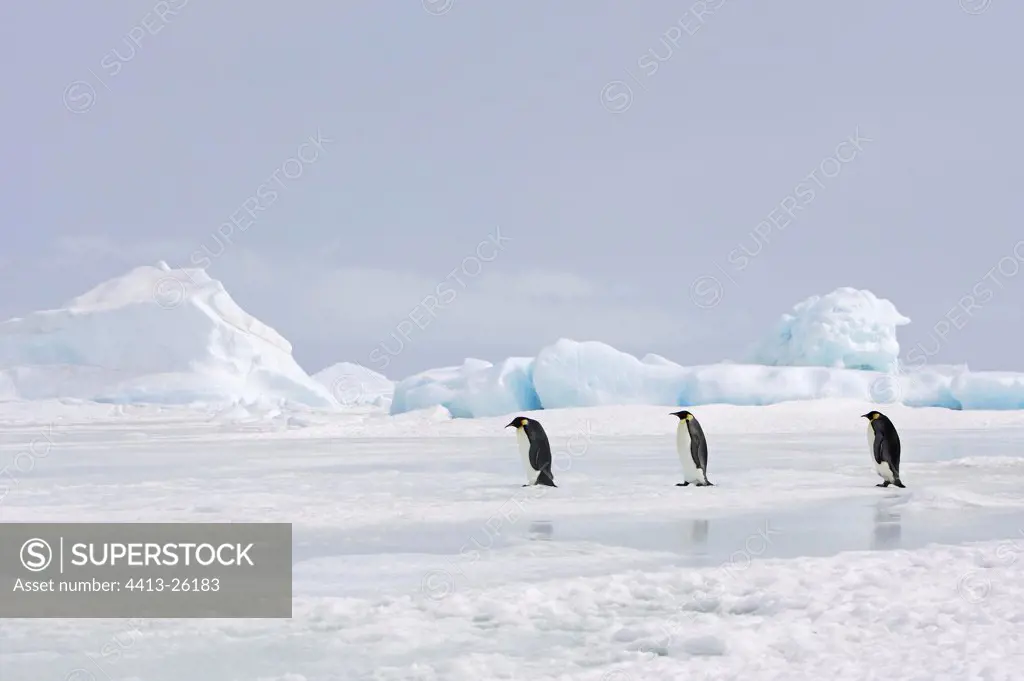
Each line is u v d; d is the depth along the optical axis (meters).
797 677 4.67
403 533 9.59
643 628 5.68
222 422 54.44
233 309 98.00
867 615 5.89
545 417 37.97
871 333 52.69
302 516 10.80
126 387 81.19
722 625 5.75
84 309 89.25
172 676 4.95
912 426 37.84
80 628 5.98
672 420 36.62
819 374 45.75
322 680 4.84
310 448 26.27
